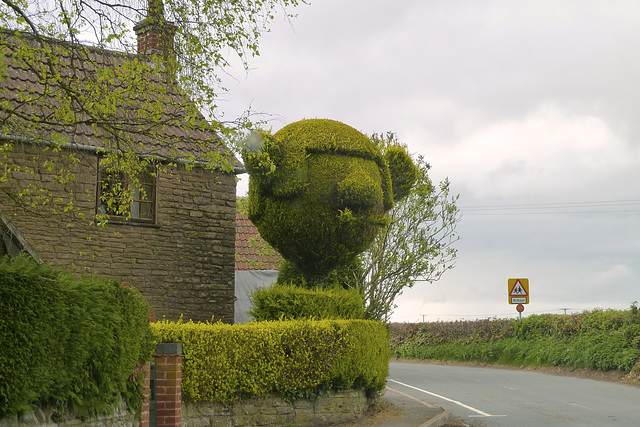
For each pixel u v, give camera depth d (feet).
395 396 52.49
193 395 35.78
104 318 25.26
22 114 34.71
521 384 60.08
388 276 59.82
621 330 69.62
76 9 33.30
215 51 35.78
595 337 71.31
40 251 47.44
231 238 56.80
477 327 95.20
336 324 41.91
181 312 53.52
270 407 38.83
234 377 37.27
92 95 34.12
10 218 45.57
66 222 48.67
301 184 51.19
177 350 33.45
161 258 53.06
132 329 27.91
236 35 35.68
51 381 22.30
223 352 37.06
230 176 57.47
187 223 54.75
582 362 69.97
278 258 75.05
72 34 33.12
